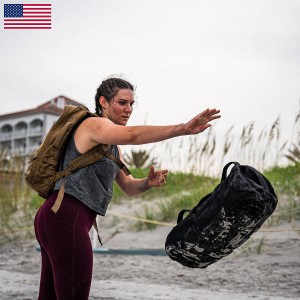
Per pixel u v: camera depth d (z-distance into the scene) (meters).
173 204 12.04
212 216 3.33
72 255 3.15
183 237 3.50
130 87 3.53
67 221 3.19
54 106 76.69
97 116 3.34
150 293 6.38
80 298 3.14
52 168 3.30
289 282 6.87
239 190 3.19
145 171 14.48
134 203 13.23
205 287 6.79
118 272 7.94
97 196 3.32
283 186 11.48
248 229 3.34
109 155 3.38
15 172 14.22
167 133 2.99
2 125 84.69
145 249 9.41
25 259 9.65
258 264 7.94
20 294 6.32
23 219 13.03
